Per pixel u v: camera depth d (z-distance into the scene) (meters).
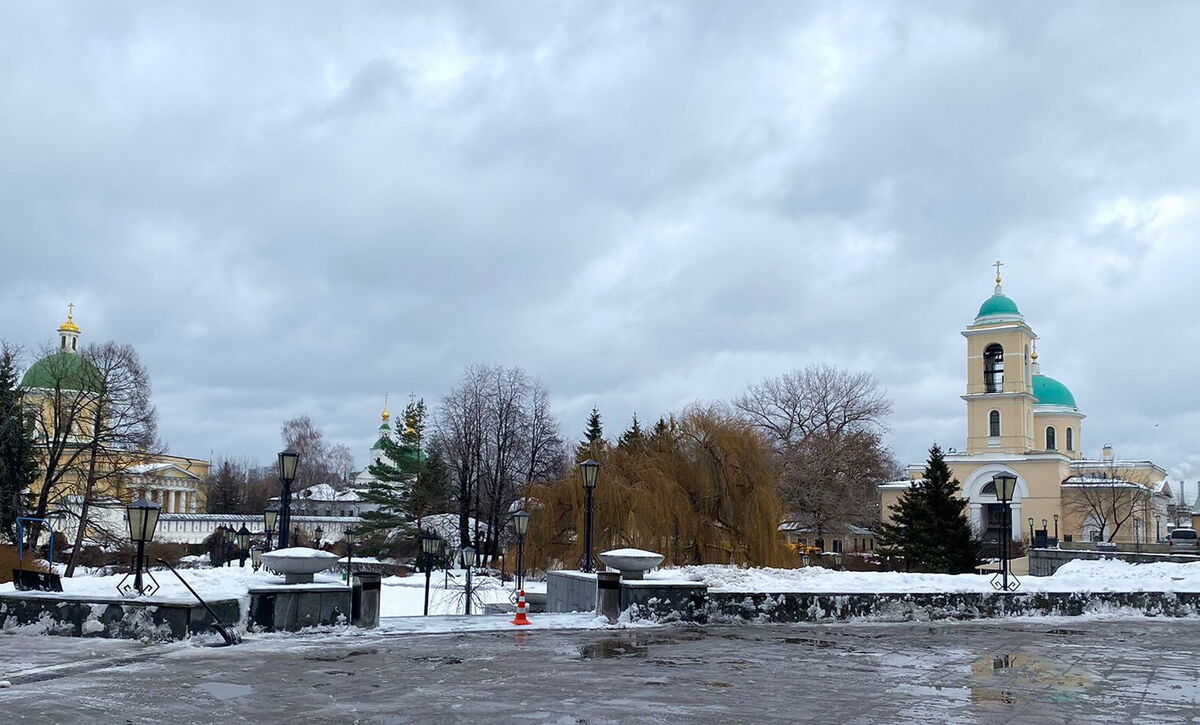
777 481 59.25
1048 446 97.25
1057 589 24.34
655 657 15.61
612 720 10.52
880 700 11.92
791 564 39.19
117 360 58.19
